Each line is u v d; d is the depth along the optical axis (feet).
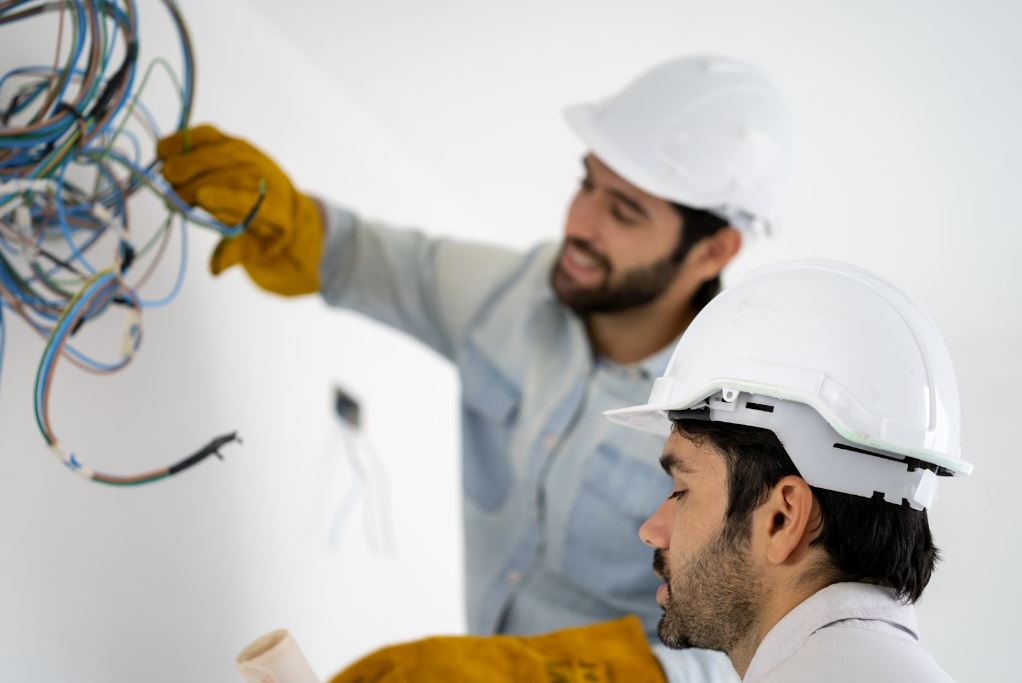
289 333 7.21
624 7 6.98
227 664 6.05
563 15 7.13
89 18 4.18
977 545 8.59
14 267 4.56
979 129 7.72
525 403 6.46
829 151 8.22
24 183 4.02
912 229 8.93
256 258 5.79
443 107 8.51
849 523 3.34
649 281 6.11
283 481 6.95
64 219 4.30
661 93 6.01
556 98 8.21
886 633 3.20
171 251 5.76
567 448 6.31
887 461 3.38
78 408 4.97
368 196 8.72
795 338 3.50
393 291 6.73
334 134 8.23
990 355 9.10
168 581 5.53
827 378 3.40
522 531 6.40
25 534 4.61
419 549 9.25
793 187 8.71
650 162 5.98
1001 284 9.06
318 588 7.30
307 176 7.82
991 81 7.23
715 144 5.97
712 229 6.13
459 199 10.18
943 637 8.45
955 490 8.75
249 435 6.54
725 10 6.91
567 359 6.44
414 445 9.39
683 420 3.70
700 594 3.52
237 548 6.26
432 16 7.22
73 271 4.62
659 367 6.35
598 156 6.13
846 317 3.50
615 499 6.15
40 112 4.06
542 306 6.63
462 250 6.88
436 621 9.42
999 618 8.37
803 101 7.75
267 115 7.30
